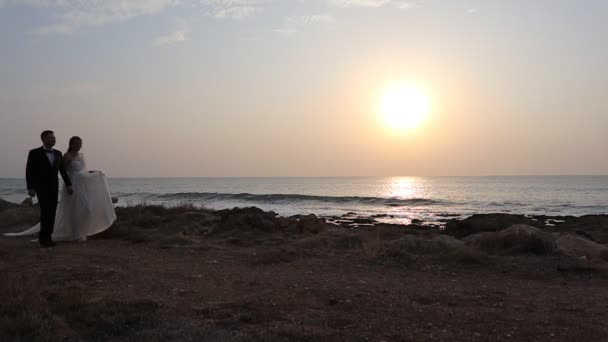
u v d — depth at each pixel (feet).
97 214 35.27
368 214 111.65
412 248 30.68
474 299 19.44
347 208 135.54
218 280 22.16
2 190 291.38
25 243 32.96
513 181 507.71
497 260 28.02
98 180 35.60
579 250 32.86
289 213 115.14
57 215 34.58
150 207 52.21
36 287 18.38
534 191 253.24
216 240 37.19
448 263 27.53
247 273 23.99
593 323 16.21
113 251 29.89
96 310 16.24
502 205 147.43
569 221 74.43
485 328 15.60
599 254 31.89
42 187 31.12
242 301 18.30
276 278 22.89
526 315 17.15
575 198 183.62
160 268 24.61
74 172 34.78
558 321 16.37
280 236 40.24
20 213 49.73
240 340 14.01
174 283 21.25
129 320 15.67
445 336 14.80
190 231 40.88
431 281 23.25
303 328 15.24
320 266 26.48
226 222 43.55
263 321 16.11
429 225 78.02
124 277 21.94
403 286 21.76
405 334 14.98
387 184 471.62
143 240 34.55
